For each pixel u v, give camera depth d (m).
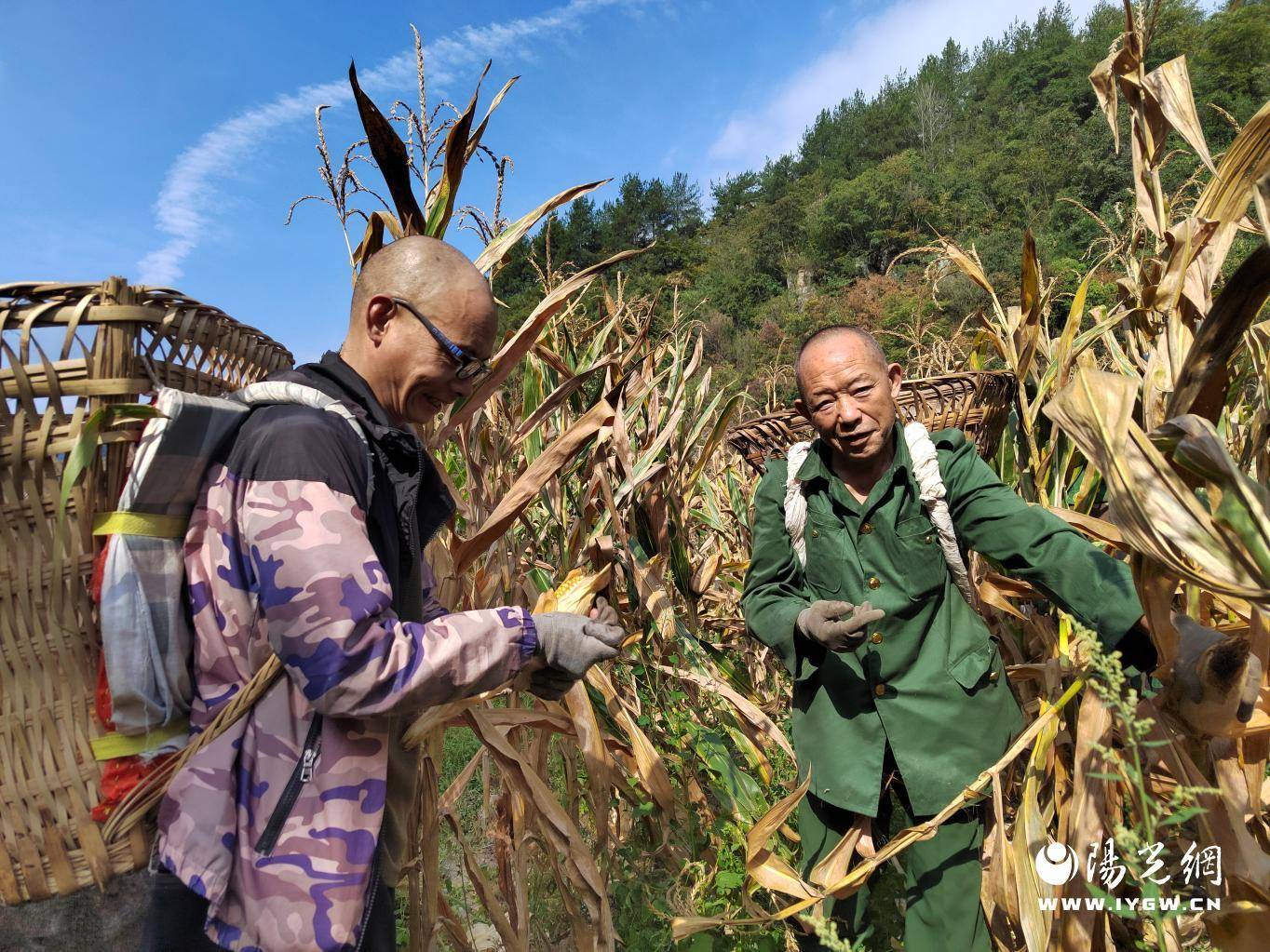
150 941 1.16
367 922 1.29
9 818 1.08
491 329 1.39
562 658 1.33
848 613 1.75
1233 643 1.33
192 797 1.12
